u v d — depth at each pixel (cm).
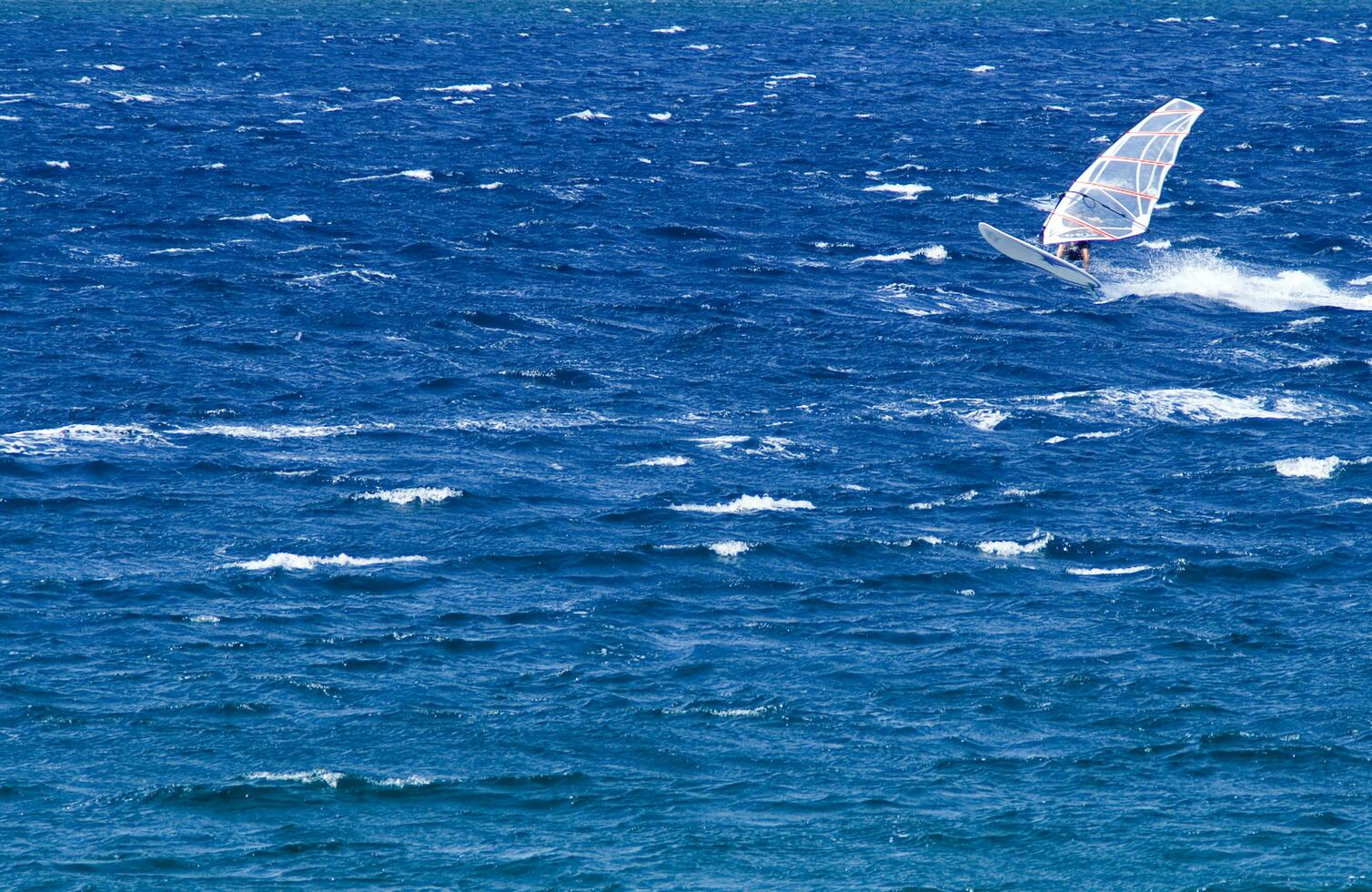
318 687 15438
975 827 13062
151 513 19962
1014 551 19112
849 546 19150
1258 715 14938
